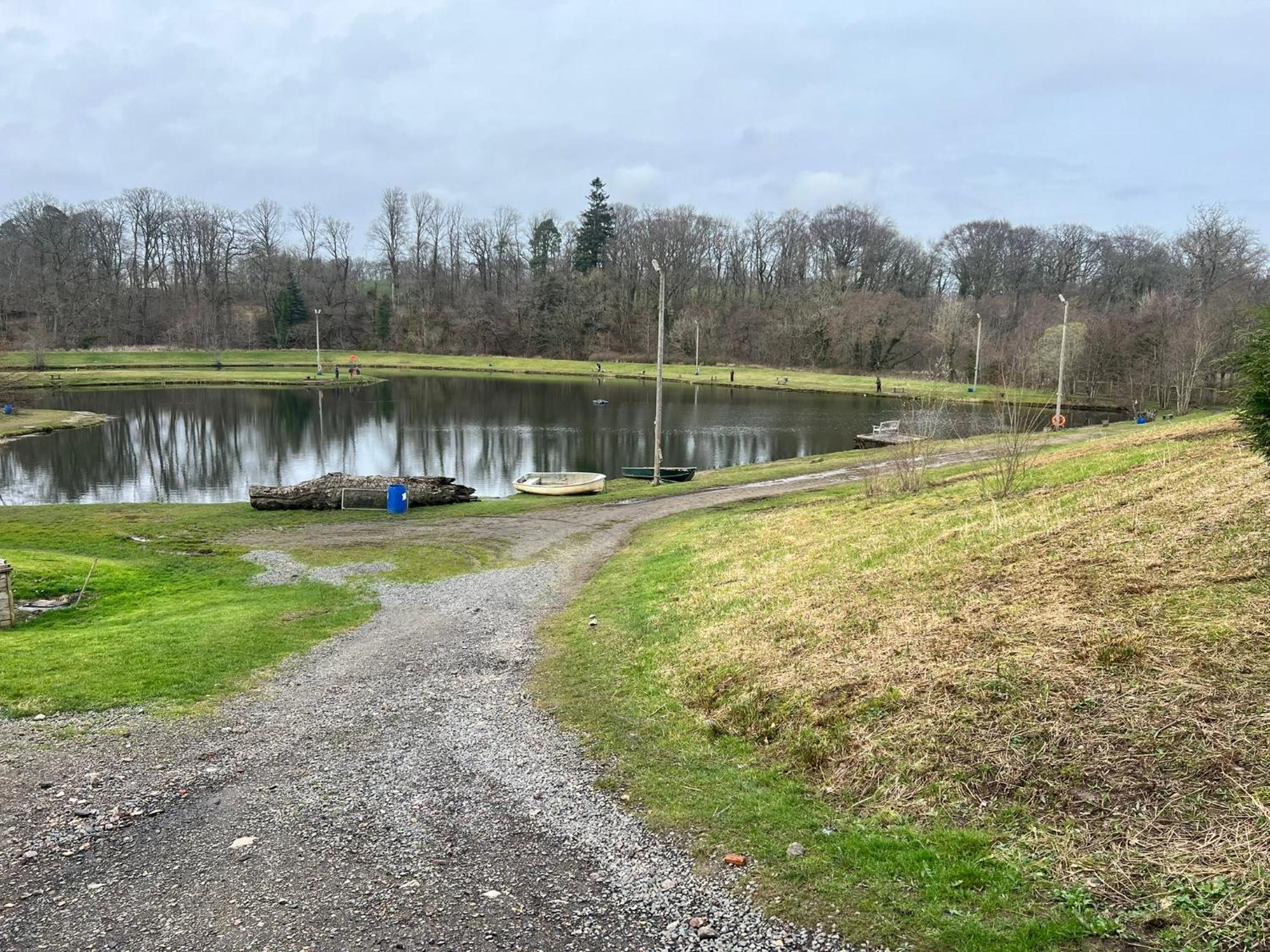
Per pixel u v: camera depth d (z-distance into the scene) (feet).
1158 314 200.44
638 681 30.96
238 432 160.45
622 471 119.24
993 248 343.26
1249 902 13.74
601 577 53.16
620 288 366.63
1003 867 16.08
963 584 30.83
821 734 22.97
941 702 22.33
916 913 15.28
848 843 17.88
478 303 376.27
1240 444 43.98
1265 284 222.28
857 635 28.84
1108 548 30.12
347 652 37.93
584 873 17.83
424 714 29.14
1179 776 17.16
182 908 16.58
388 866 18.28
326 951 15.06
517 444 147.74
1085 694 20.65
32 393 221.25
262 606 47.24
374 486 84.02
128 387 249.14
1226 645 20.90
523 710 29.35
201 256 370.94
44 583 51.03
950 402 195.42
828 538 49.03
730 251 383.04
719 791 21.27
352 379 277.85
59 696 30.37
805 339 314.14
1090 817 16.84
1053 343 204.85
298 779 23.41
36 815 21.03
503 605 47.47
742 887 16.80
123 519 76.95
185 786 22.93
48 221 332.39
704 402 222.28
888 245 355.97
